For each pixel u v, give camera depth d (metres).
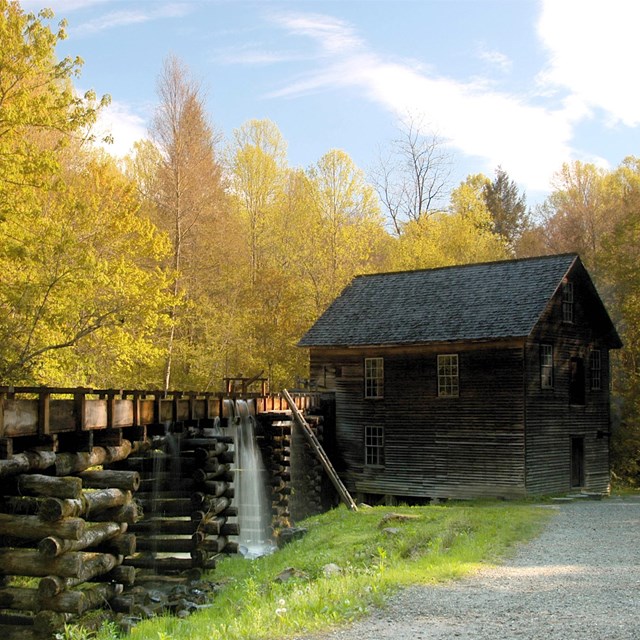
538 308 26.14
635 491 31.78
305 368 40.22
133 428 14.09
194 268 35.81
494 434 26.45
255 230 47.47
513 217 79.62
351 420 30.05
